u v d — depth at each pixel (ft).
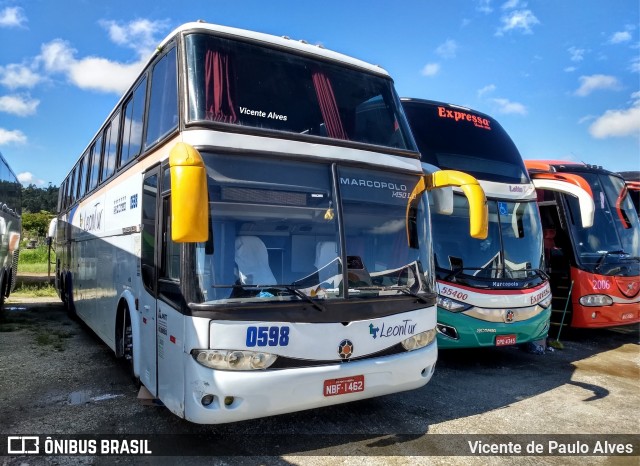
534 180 27.22
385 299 14.47
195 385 12.28
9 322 33.71
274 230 13.50
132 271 17.80
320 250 13.94
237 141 13.35
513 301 22.41
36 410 16.84
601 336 31.73
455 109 25.86
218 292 12.51
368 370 13.89
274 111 14.62
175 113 14.23
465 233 22.88
